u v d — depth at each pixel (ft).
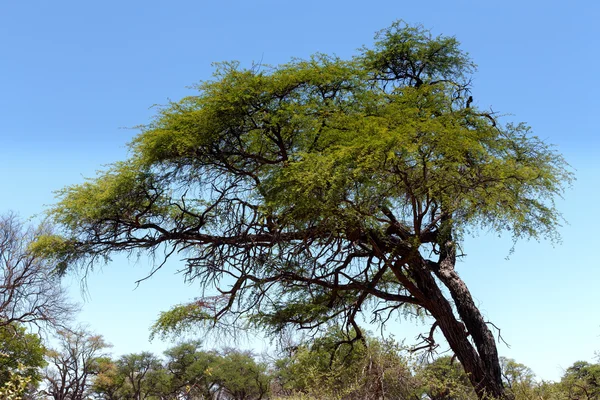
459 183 49.80
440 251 58.49
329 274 55.57
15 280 90.89
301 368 51.31
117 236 57.62
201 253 56.54
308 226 50.26
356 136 49.49
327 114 52.90
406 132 47.21
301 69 54.29
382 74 65.67
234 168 55.88
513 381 47.60
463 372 49.42
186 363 161.79
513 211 51.65
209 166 56.08
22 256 88.89
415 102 56.03
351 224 49.06
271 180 52.08
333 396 43.04
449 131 47.37
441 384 43.21
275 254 53.16
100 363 150.82
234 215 54.75
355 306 57.82
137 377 164.04
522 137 58.59
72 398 138.72
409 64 65.26
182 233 56.49
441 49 64.28
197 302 54.90
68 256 55.57
